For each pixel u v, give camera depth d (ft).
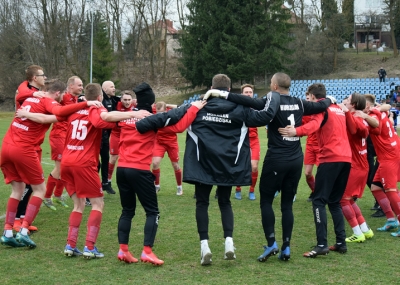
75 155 17.42
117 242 19.72
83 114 17.57
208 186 16.66
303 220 23.63
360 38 202.49
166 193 31.14
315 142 27.37
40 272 15.88
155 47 179.63
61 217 24.20
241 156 16.49
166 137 29.84
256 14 136.98
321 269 16.14
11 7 160.86
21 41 160.25
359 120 19.06
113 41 168.96
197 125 16.40
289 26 144.56
